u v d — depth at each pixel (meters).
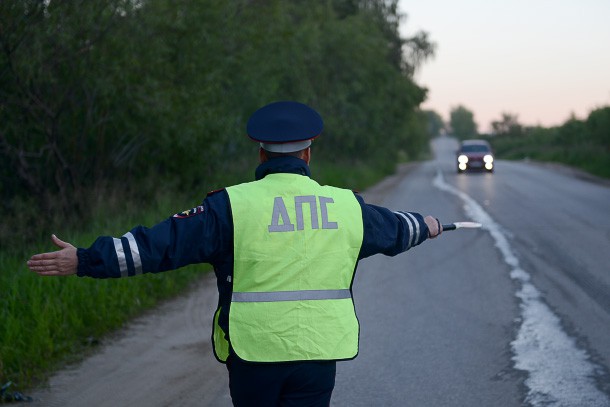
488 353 8.84
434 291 12.32
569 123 75.56
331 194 4.17
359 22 45.72
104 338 9.63
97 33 15.90
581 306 11.05
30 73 14.87
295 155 4.23
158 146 19.56
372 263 14.90
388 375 8.12
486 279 13.18
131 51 16.47
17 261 12.59
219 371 8.29
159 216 16.53
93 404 7.30
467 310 10.97
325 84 42.94
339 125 44.66
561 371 8.12
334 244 4.04
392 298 11.87
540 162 67.19
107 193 17.89
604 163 48.19
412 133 86.81
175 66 18.95
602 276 13.27
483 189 34.59
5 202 16.75
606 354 8.70
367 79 45.53
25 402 7.36
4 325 8.81
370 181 41.78
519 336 9.51
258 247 3.96
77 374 8.22
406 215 4.35
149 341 9.50
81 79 16.25
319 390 4.00
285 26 26.59
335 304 4.01
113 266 3.84
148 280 12.00
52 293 10.05
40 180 17.77
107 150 18.67
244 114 25.59
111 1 15.89
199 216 3.97
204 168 21.52
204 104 19.47
